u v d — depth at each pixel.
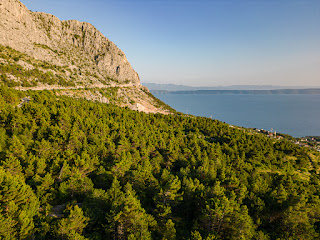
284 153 102.25
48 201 30.58
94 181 40.00
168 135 88.75
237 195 37.81
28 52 179.88
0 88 81.06
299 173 82.69
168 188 32.78
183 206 36.31
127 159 47.84
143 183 38.53
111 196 30.91
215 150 78.38
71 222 23.28
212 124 136.75
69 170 37.03
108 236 26.30
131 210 26.69
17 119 54.50
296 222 31.00
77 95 157.38
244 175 52.84
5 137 46.97
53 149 45.16
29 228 21.86
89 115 84.62
